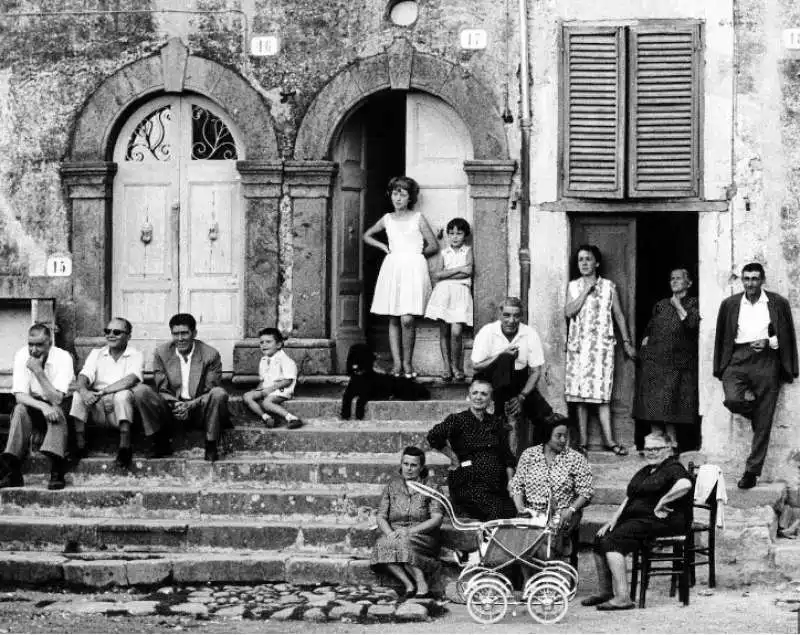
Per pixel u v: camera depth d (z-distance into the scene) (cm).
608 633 1059
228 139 1501
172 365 1377
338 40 1463
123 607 1139
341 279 1499
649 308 1647
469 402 1381
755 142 1390
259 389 1404
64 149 1498
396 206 1454
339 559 1224
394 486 1221
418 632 1064
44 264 1500
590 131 1412
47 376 1364
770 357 1340
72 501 1320
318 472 1319
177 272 1505
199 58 1480
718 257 1391
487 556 1135
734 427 1379
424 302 1441
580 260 1404
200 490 1310
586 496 1182
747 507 1322
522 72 1421
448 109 1464
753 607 1147
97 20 1495
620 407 1418
